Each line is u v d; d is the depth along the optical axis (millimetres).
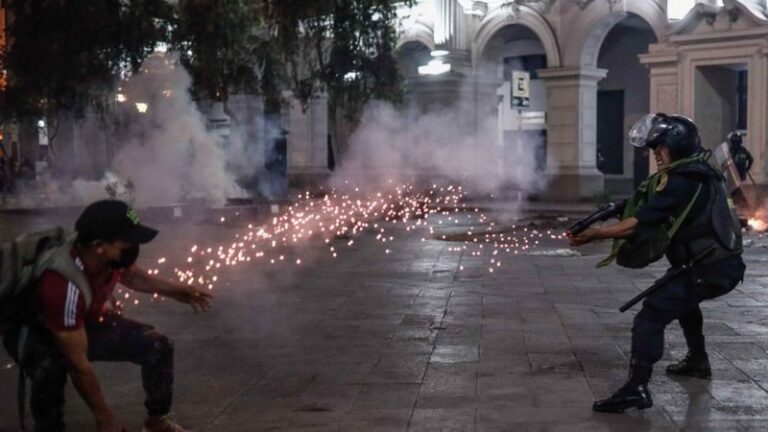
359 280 13062
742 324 9281
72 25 20234
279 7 22844
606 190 28984
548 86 30828
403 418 6156
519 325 9430
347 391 6906
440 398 6652
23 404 5203
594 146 30922
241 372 7570
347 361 7910
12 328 5074
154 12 21297
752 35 24484
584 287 12039
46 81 21031
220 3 21625
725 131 26531
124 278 5574
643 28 32625
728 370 7332
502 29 32062
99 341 5324
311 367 7703
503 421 6043
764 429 5766
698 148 6355
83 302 4859
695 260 6242
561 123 30656
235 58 22859
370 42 24453
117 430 5035
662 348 6223
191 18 21641
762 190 24297
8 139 44281
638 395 6137
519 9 31203
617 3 28609
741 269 6406
